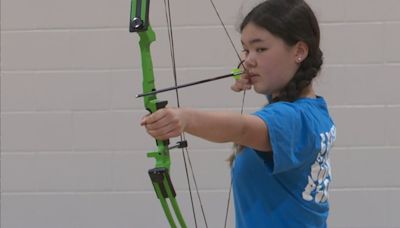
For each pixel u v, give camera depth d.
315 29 5.74
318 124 5.41
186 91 10.48
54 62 10.62
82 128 10.68
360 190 10.52
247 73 5.70
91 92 10.62
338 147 10.48
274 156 4.93
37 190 10.78
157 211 10.73
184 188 10.66
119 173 10.70
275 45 5.50
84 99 10.62
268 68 5.54
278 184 5.49
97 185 10.73
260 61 5.55
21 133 10.70
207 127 4.63
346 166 10.49
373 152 10.45
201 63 10.45
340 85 10.41
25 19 10.58
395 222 10.52
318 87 10.43
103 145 10.68
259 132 4.83
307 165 5.48
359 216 10.54
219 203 10.63
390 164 10.45
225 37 10.40
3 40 10.62
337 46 10.35
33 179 10.77
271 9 5.52
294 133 5.03
